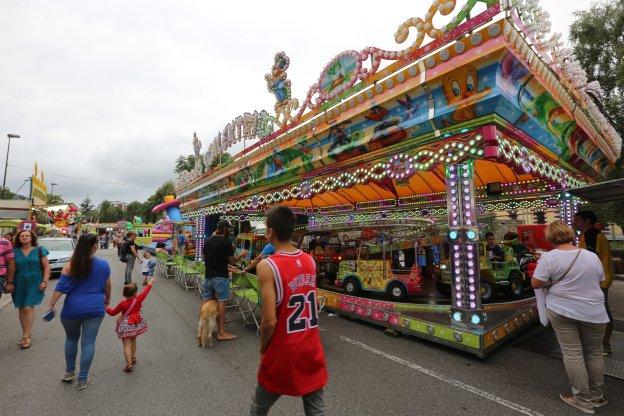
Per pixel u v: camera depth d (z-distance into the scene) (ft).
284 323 7.14
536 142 18.61
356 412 10.87
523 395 11.91
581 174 26.96
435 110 16.28
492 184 27.50
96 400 11.72
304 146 25.03
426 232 21.95
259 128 31.22
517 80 15.07
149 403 11.54
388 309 18.79
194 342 17.69
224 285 18.22
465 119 15.35
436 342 16.25
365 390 12.30
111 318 22.34
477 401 11.51
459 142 15.80
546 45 16.53
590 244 15.61
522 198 28.71
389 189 36.68
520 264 25.48
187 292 31.96
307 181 26.71
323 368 7.45
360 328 19.70
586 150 24.71
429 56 15.65
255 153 31.30
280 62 27.99
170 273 45.01
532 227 41.37
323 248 27.91
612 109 40.96
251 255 34.63
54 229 106.32
